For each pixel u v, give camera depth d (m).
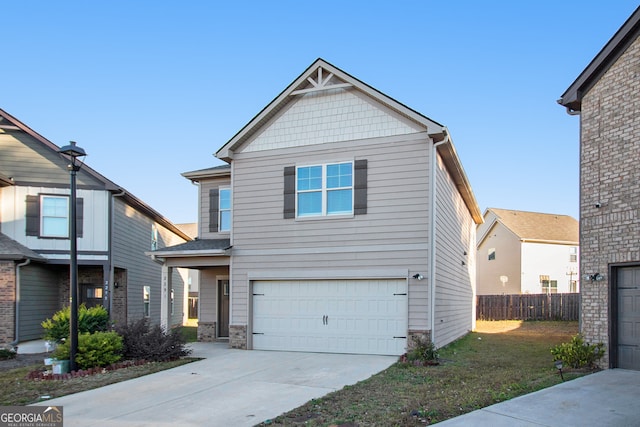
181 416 7.86
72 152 11.34
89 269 20.67
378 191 14.11
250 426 7.25
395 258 13.75
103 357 11.89
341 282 14.42
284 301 15.00
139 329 13.47
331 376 10.76
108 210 19.27
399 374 10.68
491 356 13.36
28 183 18.56
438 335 14.23
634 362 10.28
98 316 16.11
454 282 18.05
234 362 12.72
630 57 10.62
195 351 14.81
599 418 7.07
